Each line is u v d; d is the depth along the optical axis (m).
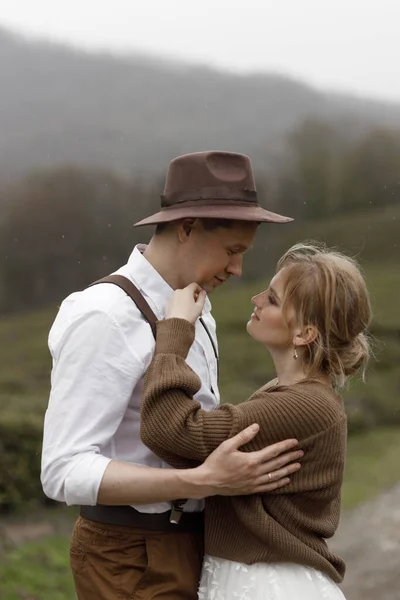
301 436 2.13
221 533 2.19
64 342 2.14
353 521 6.75
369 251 10.62
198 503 2.28
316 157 10.73
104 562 2.24
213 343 2.43
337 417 2.18
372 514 6.82
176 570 2.23
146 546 2.22
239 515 2.13
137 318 2.18
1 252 8.70
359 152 10.79
